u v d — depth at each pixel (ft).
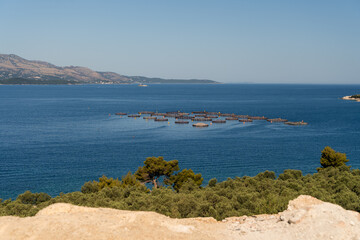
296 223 64.85
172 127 549.13
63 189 229.25
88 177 259.39
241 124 593.83
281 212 77.10
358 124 581.53
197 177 188.03
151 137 446.60
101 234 61.16
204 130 518.37
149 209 91.81
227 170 282.77
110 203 105.50
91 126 544.62
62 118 647.56
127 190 132.67
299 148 376.48
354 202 90.22
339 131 506.07
